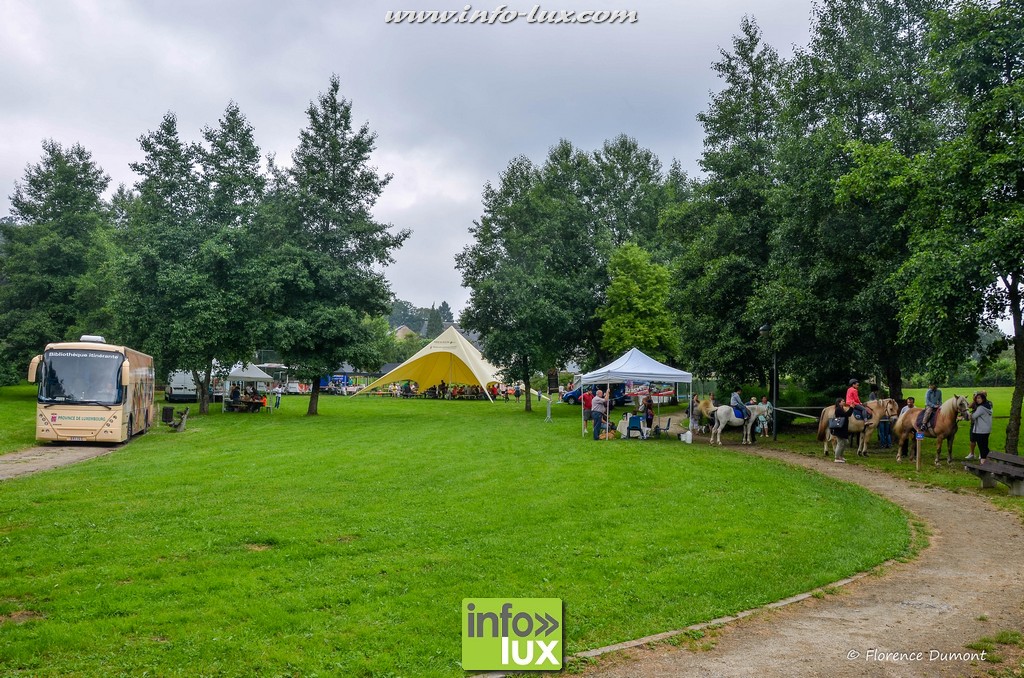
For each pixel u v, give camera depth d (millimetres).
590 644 6312
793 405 33312
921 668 5797
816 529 10891
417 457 18750
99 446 22938
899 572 8805
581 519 11344
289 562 8703
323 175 38469
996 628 6770
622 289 43469
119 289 40938
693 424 28078
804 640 6453
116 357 23516
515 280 43031
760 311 24812
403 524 10781
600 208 49969
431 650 6102
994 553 9805
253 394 42469
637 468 16844
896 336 21562
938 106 21234
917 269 17391
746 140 29812
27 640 6078
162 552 8992
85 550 9039
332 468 16484
